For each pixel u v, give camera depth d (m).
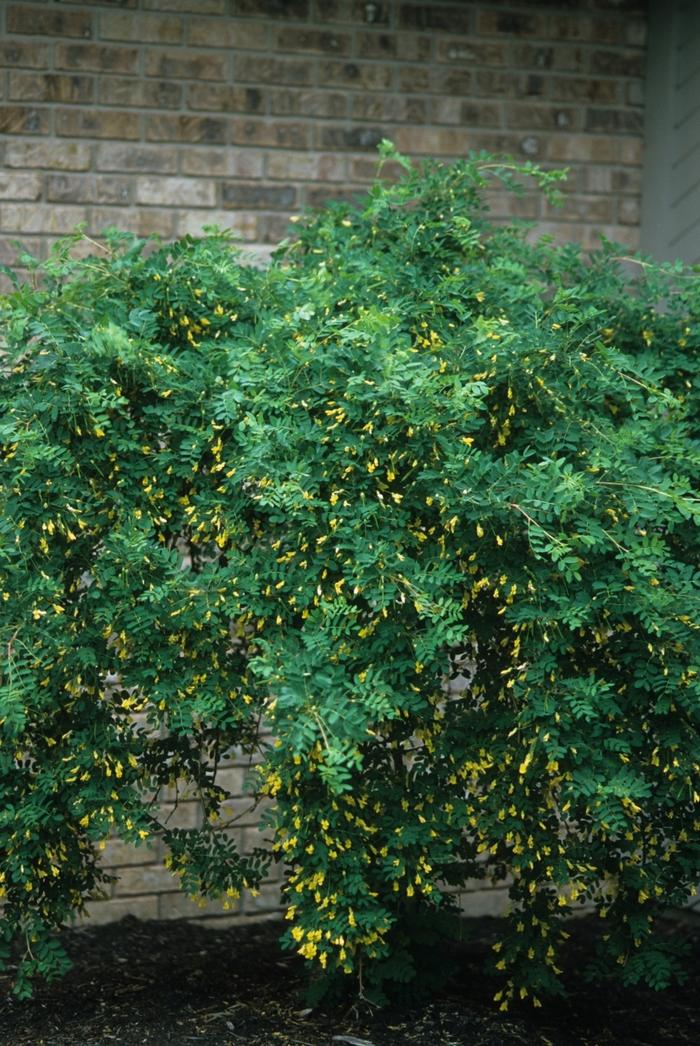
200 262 3.89
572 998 4.36
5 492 3.57
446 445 3.45
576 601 3.49
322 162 5.27
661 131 5.55
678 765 3.62
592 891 3.88
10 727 3.43
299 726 3.20
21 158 4.95
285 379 3.56
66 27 4.96
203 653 3.68
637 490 3.45
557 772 3.60
